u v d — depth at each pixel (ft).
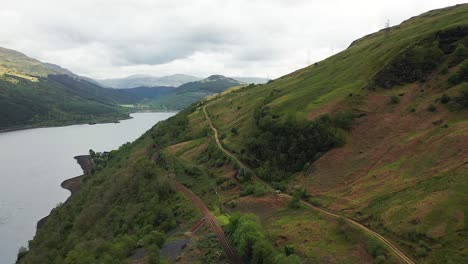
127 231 415.85
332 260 257.14
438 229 245.24
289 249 273.13
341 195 339.57
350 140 401.08
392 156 350.64
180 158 588.50
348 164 373.81
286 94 591.78
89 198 577.84
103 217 479.00
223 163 506.89
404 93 428.15
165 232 386.73
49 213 634.02
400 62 454.81
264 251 266.57
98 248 344.49
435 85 410.72
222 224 357.41
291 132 442.50
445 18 544.21
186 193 463.83
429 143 332.80
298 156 420.77
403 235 256.73
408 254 243.60
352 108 432.66
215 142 583.58
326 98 469.98
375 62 504.02
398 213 275.59
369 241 263.29
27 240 535.60
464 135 313.32
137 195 491.72
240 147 519.60
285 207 358.23
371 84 455.22
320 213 324.19
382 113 414.62
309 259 262.47
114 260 316.40
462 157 294.66
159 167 589.73
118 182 551.59
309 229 301.22
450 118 357.00
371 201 307.78
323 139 410.52
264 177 435.53
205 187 466.70
